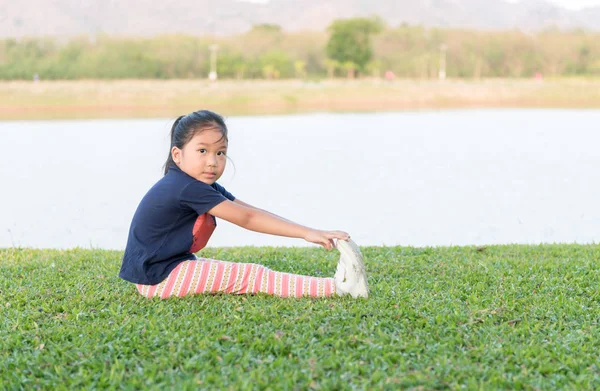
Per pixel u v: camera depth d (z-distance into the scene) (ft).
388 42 183.62
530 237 21.29
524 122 63.52
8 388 7.89
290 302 10.70
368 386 7.79
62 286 12.16
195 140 10.75
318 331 9.32
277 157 40.01
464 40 186.80
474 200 27.22
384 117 71.31
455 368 8.23
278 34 193.26
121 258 15.14
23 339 9.32
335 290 11.04
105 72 154.30
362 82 128.67
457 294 11.41
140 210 10.91
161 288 11.00
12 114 77.30
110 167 36.70
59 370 8.32
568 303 10.82
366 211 25.36
